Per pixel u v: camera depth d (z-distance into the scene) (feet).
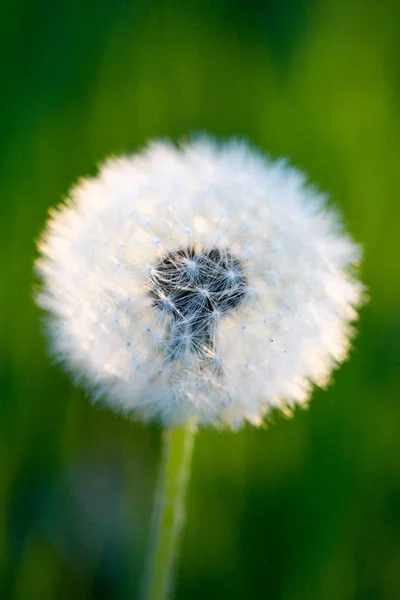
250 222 0.83
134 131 1.01
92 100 1.01
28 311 0.96
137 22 1.02
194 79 1.02
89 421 0.97
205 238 0.83
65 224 0.85
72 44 1.01
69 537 0.96
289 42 1.02
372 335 0.96
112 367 0.82
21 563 0.95
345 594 0.94
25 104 0.99
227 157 0.86
